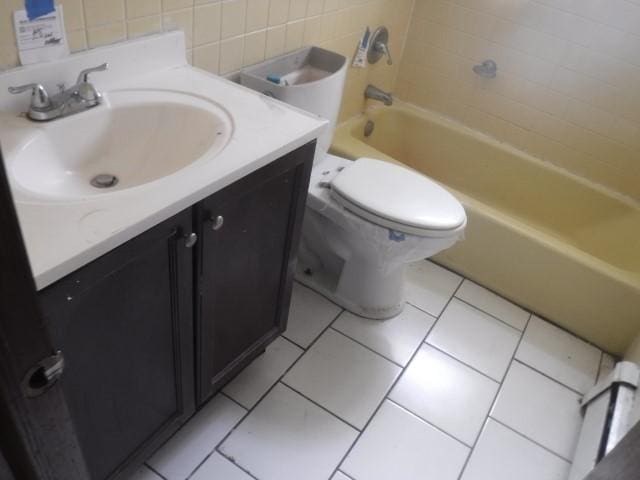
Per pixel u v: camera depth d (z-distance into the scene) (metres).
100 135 1.08
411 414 1.54
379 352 1.71
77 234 0.74
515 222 1.92
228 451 1.36
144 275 0.89
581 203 2.26
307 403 1.51
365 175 1.63
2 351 0.39
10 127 0.96
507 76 2.26
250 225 1.12
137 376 1.02
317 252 1.89
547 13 2.05
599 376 1.77
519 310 2.00
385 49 2.21
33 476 0.49
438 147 2.54
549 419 1.60
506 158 2.38
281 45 1.65
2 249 0.35
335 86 1.57
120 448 1.10
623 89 2.02
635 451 0.78
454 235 1.53
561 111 2.19
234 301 1.23
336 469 1.37
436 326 1.86
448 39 2.34
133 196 0.83
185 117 1.14
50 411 0.47
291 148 1.07
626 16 1.90
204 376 1.26
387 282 1.76
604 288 1.79
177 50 1.27
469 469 1.43
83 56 1.07
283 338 1.69
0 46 0.95
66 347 0.80
